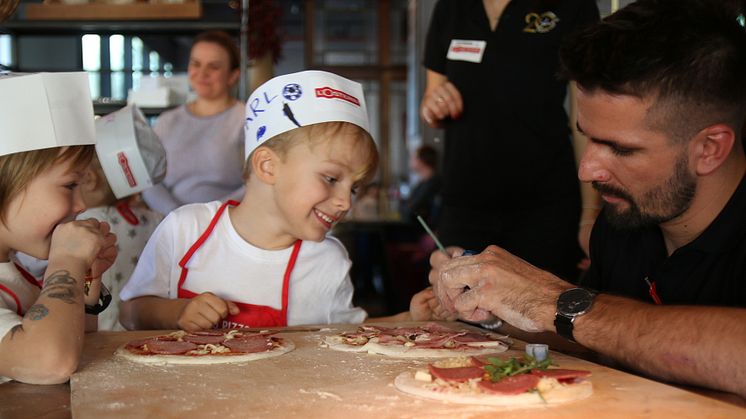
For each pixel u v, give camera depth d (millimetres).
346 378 1314
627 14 1378
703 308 1274
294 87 1961
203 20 4020
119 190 2604
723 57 1312
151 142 2664
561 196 2648
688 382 1245
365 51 12227
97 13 3953
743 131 1475
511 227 2703
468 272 1589
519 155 2635
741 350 1173
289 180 1952
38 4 3947
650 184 1411
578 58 1379
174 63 4992
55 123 1492
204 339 1646
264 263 2090
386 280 6633
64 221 1555
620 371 1342
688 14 1329
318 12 12094
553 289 1502
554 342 1762
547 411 1100
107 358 1495
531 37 2602
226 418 1082
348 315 2180
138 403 1160
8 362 1337
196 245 2082
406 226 7078
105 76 4750
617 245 1761
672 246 1626
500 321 1858
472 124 2684
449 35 2789
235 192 3414
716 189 1466
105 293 1869
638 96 1329
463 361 1349
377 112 12289
